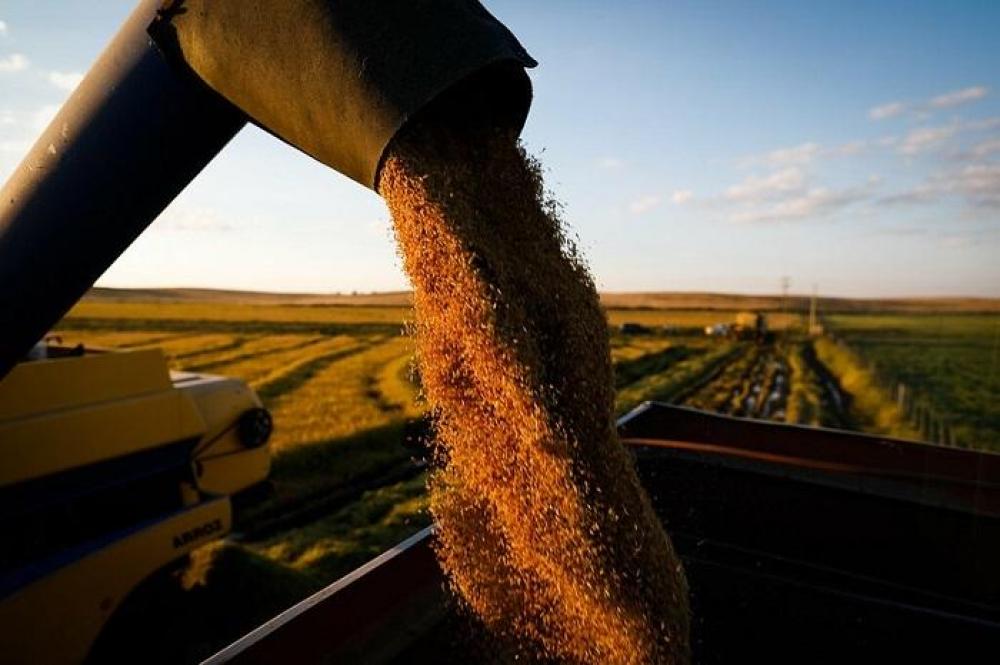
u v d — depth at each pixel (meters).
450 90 2.33
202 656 4.82
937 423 21.69
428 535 2.97
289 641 2.21
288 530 8.70
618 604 2.35
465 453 2.54
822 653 3.35
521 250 2.51
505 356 2.26
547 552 2.42
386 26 1.91
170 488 4.76
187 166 2.37
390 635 2.62
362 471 11.92
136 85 2.19
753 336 48.91
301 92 1.98
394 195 2.23
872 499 4.22
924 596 3.81
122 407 4.34
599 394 2.57
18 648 3.57
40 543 3.94
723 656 3.45
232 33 2.02
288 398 20.00
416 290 2.42
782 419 20.56
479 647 2.82
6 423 3.73
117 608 4.14
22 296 2.31
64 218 2.26
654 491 4.56
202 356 31.62
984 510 3.90
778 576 3.90
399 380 23.45
